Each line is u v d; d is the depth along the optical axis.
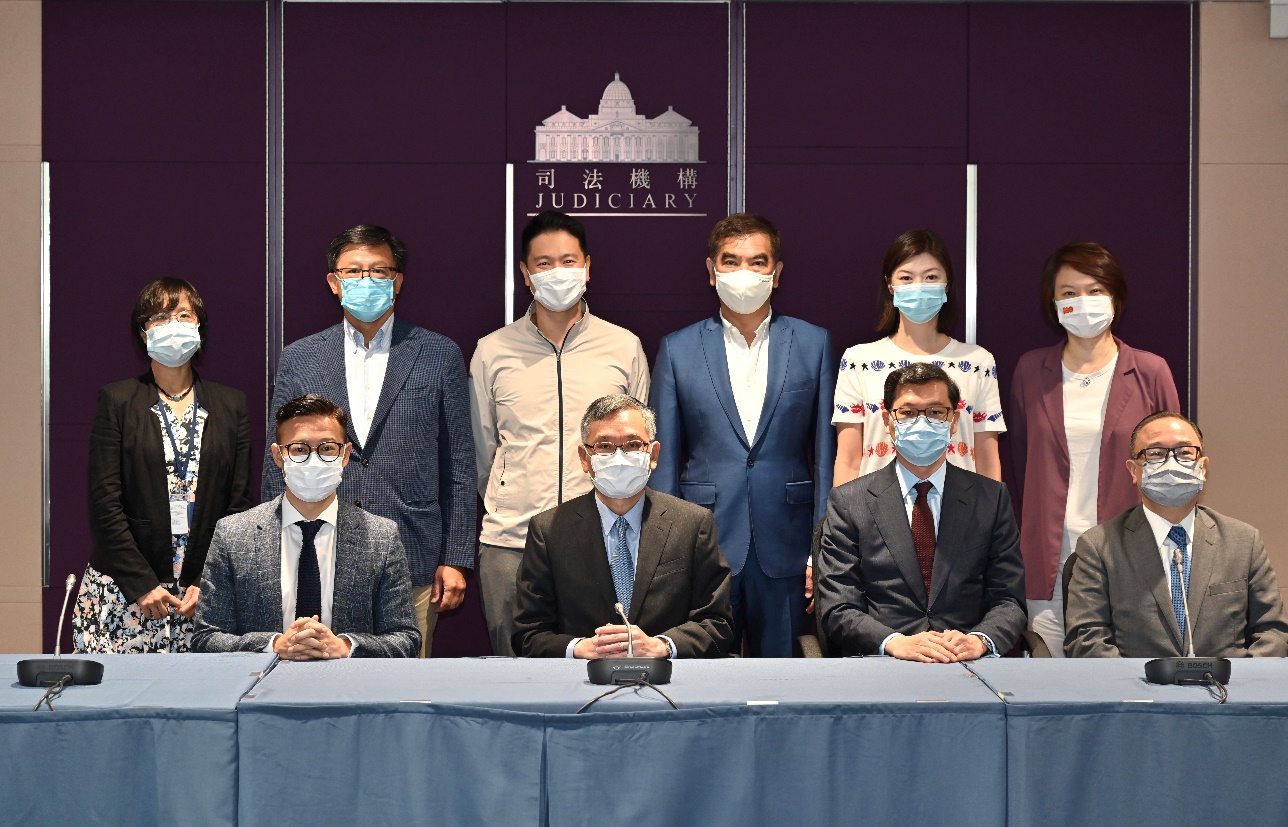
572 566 3.00
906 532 3.09
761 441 3.75
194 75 4.46
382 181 4.49
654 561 2.99
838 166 4.50
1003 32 4.48
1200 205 4.51
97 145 4.46
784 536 3.75
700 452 3.78
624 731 2.11
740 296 3.74
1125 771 2.14
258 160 4.48
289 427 2.85
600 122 4.50
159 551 3.60
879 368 3.83
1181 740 2.14
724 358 3.81
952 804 2.15
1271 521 4.56
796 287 4.52
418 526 3.63
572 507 3.06
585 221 4.51
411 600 3.00
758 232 3.79
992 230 4.51
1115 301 3.90
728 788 2.13
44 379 4.48
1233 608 2.98
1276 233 4.52
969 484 3.12
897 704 2.15
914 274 3.81
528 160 4.50
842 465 3.81
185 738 2.12
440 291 4.51
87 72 4.45
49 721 2.10
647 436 2.92
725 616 3.01
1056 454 3.95
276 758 2.13
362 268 3.64
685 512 3.05
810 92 4.49
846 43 4.48
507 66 4.48
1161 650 2.98
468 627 4.52
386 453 3.62
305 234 4.49
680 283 4.52
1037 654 2.96
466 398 3.79
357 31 4.46
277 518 2.95
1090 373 3.95
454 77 4.48
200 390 3.74
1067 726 2.14
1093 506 3.90
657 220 4.51
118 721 2.11
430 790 2.14
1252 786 2.13
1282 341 4.54
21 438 4.50
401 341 3.73
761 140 4.50
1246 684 2.31
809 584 3.70
